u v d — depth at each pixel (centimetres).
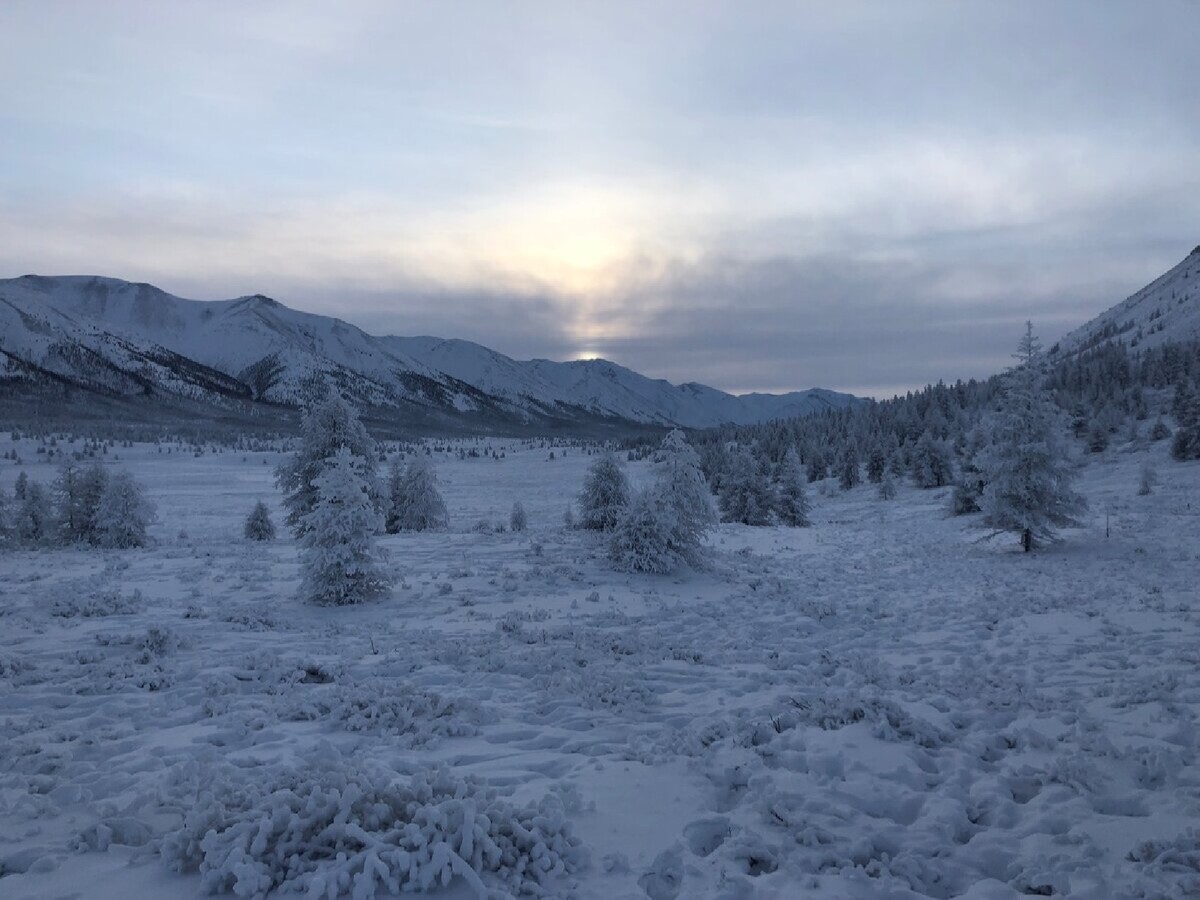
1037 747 707
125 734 770
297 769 647
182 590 1658
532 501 8206
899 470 8325
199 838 490
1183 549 2216
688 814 579
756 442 12444
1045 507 2550
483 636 1257
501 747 739
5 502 2753
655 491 2025
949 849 521
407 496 3634
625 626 1375
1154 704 808
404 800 530
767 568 2208
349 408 2844
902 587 1853
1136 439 7556
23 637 1181
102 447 16800
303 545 1570
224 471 12950
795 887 469
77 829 541
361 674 1016
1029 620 1344
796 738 739
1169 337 18525
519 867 471
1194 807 550
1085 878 470
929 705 848
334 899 431
